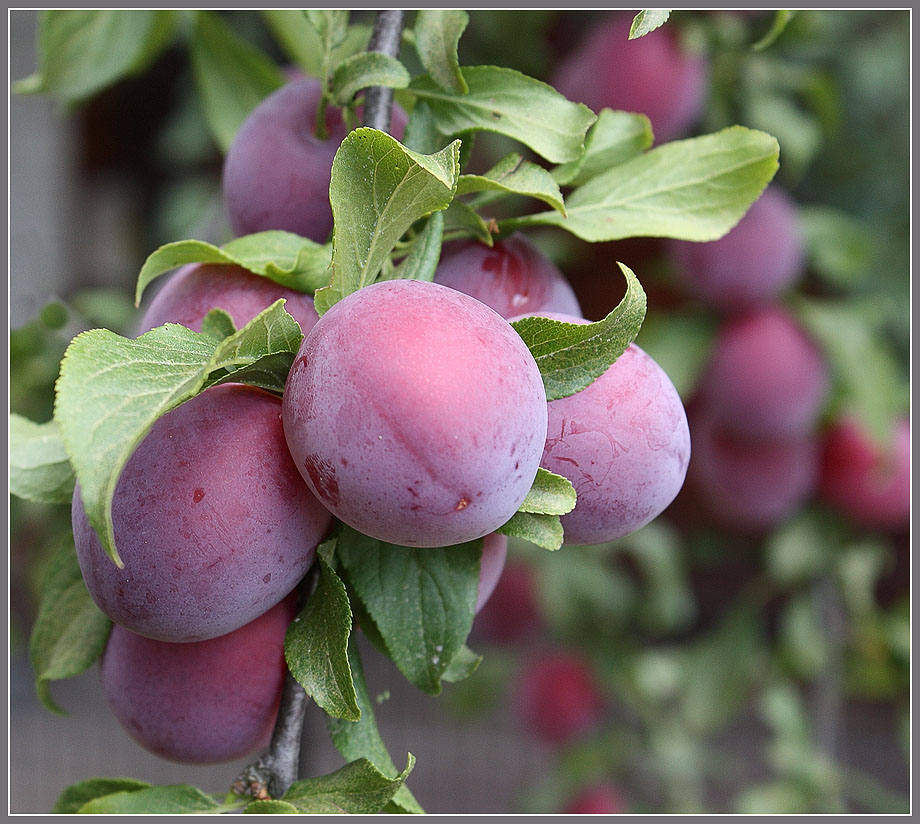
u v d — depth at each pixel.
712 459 0.90
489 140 0.80
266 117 0.57
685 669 1.01
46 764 1.49
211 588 0.52
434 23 0.55
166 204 1.09
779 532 0.91
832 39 1.03
